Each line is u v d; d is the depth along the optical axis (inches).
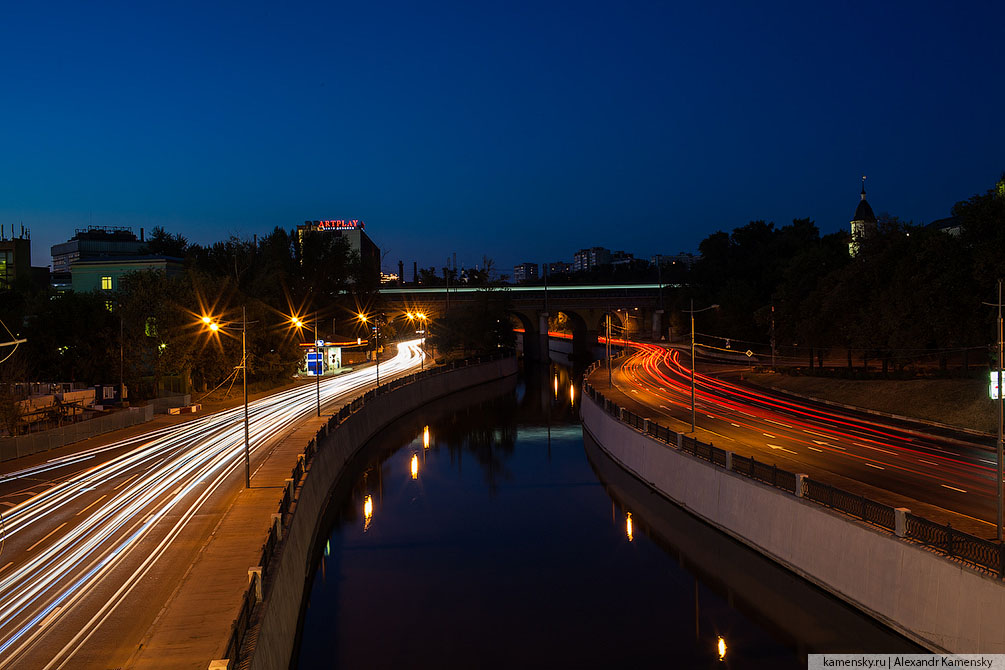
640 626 1120.8
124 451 1836.9
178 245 5447.8
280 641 832.3
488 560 1435.8
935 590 876.0
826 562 1081.4
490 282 6363.2
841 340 2987.2
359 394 3097.9
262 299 3993.6
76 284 3708.2
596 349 6171.3
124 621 770.2
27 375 2448.3
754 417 2251.5
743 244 5531.5
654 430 1835.6
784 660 997.2
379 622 1146.7
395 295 6156.5
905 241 2605.8
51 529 1135.0
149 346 2815.0
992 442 1744.6
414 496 1946.4
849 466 1475.1
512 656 1022.4
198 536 1073.5
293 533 1100.5
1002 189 2151.8
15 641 724.0
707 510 1462.8
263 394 3196.4
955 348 2425.0
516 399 3944.4
